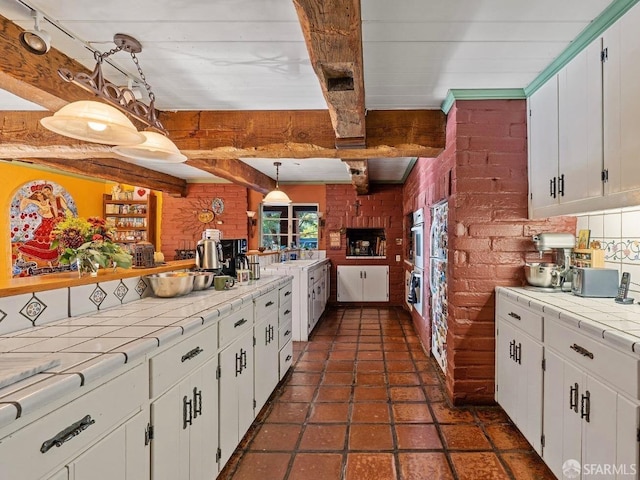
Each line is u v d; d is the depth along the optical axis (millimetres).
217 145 2809
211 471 1706
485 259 2547
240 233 6418
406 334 4543
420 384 3000
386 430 2293
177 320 1561
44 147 2771
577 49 1849
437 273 3336
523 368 2057
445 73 2201
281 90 2422
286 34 1740
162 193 6492
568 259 2365
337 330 4750
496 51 1933
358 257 6422
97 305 1788
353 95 1854
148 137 2055
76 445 959
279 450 2096
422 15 1600
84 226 1872
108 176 4590
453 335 2611
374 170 5418
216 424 1769
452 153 2609
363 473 1887
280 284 2994
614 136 1604
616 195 1592
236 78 2234
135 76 2191
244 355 2148
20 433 809
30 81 1746
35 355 1092
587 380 1466
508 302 2289
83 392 984
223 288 2445
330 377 3170
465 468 1914
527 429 2004
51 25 1668
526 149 2504
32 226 5203
